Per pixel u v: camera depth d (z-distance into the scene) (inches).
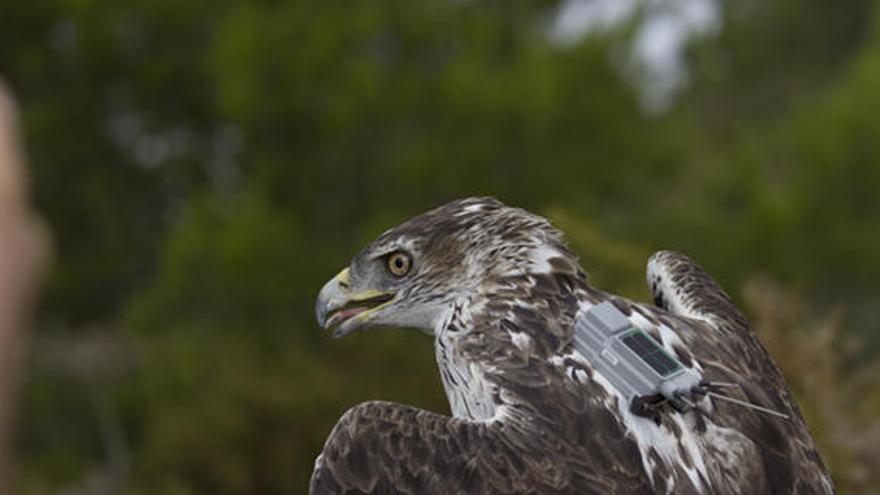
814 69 1397.6
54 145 684.1
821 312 661.9
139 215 708.7
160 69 673.6
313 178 631.8
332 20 634.2
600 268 281.7
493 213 149.3
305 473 525.0
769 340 264.5
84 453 626.2
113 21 665.6
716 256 619.2
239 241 573.9
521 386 124.9
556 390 122.8
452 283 147.9
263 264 577.6
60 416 643.5
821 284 664.4
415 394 500.1
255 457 526.3
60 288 677.3
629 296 270.7
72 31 681.6
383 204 623.8
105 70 677.3
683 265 154.3
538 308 137.1
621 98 645.3
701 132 1021.8
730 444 118.0
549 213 289.4
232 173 681.6
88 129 689.6
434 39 652.7
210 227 598.5
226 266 572.4
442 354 141.8
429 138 616.4
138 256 701.3
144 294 634.2
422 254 150.9
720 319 140.9
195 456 531.5
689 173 700.0
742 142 735.1
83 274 683.4
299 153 631.8
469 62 631.8
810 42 1444.4
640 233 629.9
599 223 606.2
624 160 636.1
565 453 115.8
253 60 612.4
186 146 695.7
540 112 614.2
